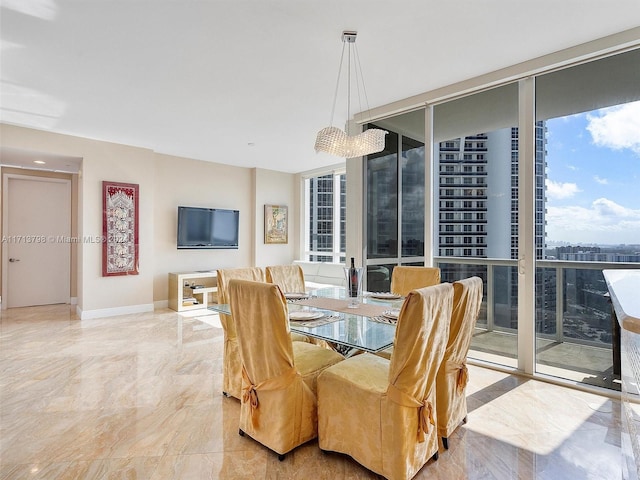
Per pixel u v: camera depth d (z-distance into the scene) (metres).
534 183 2.95
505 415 2.32
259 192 6.91
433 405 1.82
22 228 5.93
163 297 5.84
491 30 2.45
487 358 3.23
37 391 2.66
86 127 4.42
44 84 3.20
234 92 3.43
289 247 7.38
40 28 2.35
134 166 5.29
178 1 2.10
